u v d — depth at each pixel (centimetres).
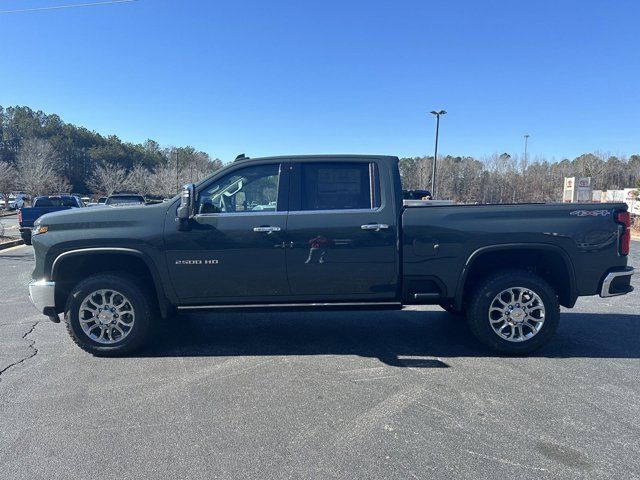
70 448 319
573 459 303
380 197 497
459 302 498
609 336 568
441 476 286
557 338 559
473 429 341
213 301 501
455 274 492
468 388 413
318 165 504
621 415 362
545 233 483
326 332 586
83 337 490
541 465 297
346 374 447
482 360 484
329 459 304
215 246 483
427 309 706
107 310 493
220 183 498
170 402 388
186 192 467
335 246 486
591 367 464
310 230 485
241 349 521
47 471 293
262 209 497
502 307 494
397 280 496
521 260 529
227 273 488
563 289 509
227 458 306
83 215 492
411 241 488
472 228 486
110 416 364
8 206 4609
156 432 339
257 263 486
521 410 371
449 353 506
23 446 321
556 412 367
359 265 490
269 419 358
